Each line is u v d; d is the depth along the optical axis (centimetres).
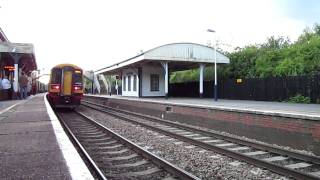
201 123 1861
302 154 1070
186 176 846
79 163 816
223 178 896
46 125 1512
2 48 3612
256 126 1432
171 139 1502
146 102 2642
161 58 3409
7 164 822
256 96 3098
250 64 3638
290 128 1253
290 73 3016
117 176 907
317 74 2555
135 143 1393
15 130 1372
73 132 1752
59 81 2967
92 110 3231
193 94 4041
